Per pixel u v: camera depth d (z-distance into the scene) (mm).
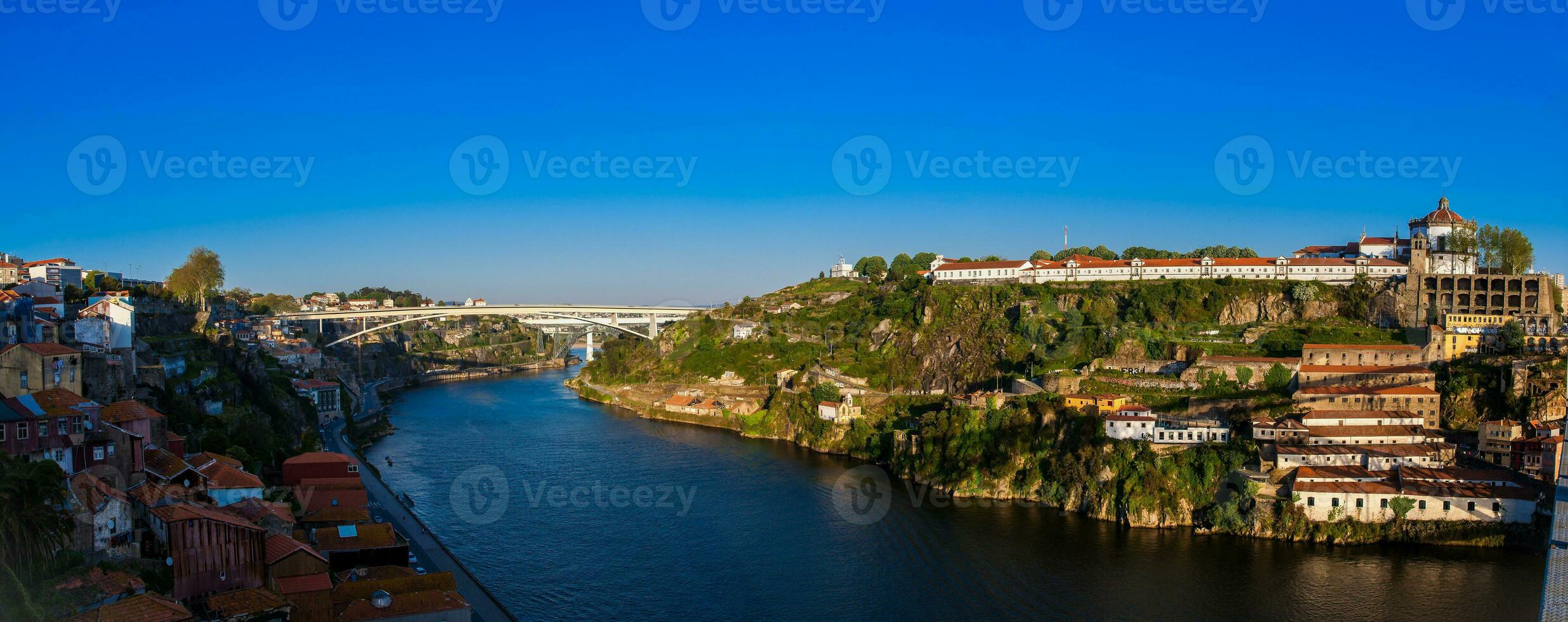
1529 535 121062
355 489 119938
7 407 85250
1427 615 102875
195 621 73562
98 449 92562
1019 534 133375
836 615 104625
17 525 67375
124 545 83250
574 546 125562
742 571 117625
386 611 82438
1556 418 147875
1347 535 126688
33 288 165125
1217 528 132500
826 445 198125
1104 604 107562
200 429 137000
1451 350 175750
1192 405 161625
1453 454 136375
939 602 108375
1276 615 103812
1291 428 142125
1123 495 140125
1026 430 158500
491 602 99938
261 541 85312
